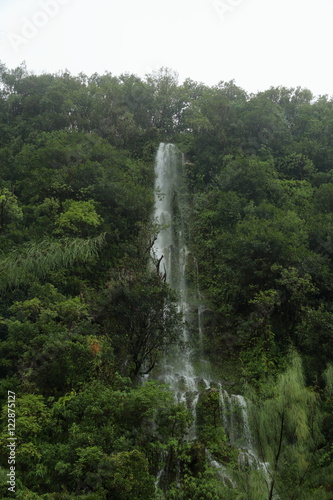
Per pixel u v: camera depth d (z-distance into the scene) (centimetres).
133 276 2341
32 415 1576
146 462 1341
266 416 1303
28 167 3578
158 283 2294
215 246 3341
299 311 2636
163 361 2600
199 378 2556
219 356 2805
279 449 1260
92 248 2720
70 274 2722
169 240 3728
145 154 4650
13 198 2964
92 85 5075
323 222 3148
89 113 4756
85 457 1317
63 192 3222
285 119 5141
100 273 2794
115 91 4944
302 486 1214
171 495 1566
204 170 4516
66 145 3797
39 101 5009
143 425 1555
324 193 3509
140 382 2277
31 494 1266
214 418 2119
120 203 3209
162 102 5422
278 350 2605
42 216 3094
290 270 2714
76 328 2050
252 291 2820
